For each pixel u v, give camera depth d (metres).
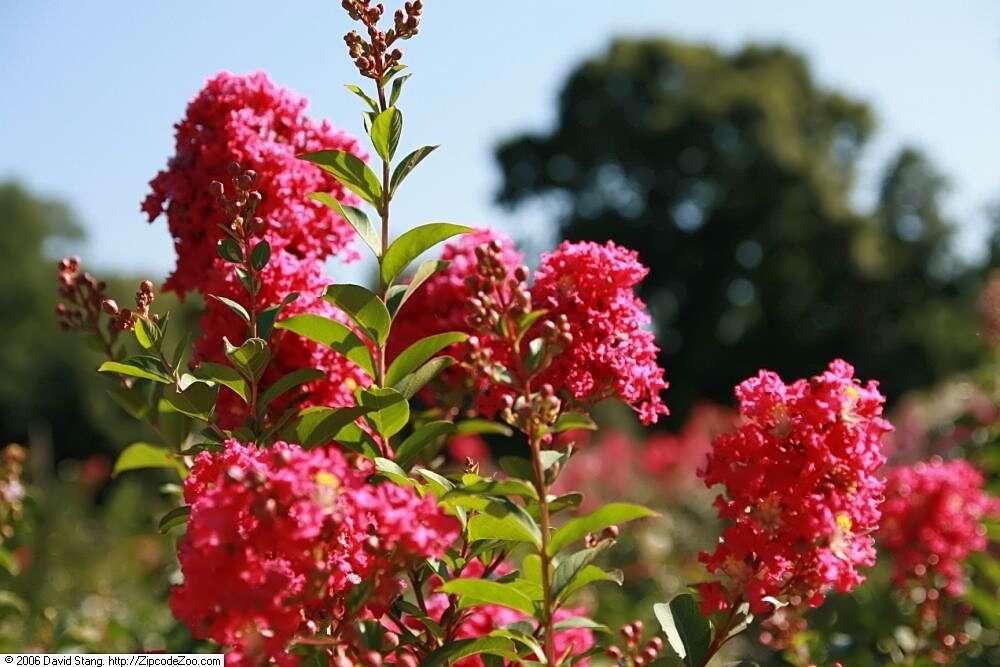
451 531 2.70
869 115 54.22
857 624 5.38
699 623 3.33
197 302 5.04
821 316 49.66
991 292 9.45
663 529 11.95
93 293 4.03
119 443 42.19
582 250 3.60
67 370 42.25
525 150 51.62
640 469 15.74
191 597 2.57
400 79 3.60
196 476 3.02
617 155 50.69
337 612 2.84
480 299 3.00
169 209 4.09
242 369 3.46
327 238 4.13
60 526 12.23
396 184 3.60
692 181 50.56
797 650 4.34
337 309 3.86
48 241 56.66
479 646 2.98
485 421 4.05
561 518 8.27
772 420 3.12
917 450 13.38
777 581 3.14
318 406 3.73
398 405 3.37
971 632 5.69
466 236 4.37
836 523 3.06
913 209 50.66
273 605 2.57
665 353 49.81
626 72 51.56
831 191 49.88
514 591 2.92
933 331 46.41
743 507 3.12
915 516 5.24
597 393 3.57
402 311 4.28
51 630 6.23
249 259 3.53
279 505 2.59
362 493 2.64
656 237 50.53
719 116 49.72
